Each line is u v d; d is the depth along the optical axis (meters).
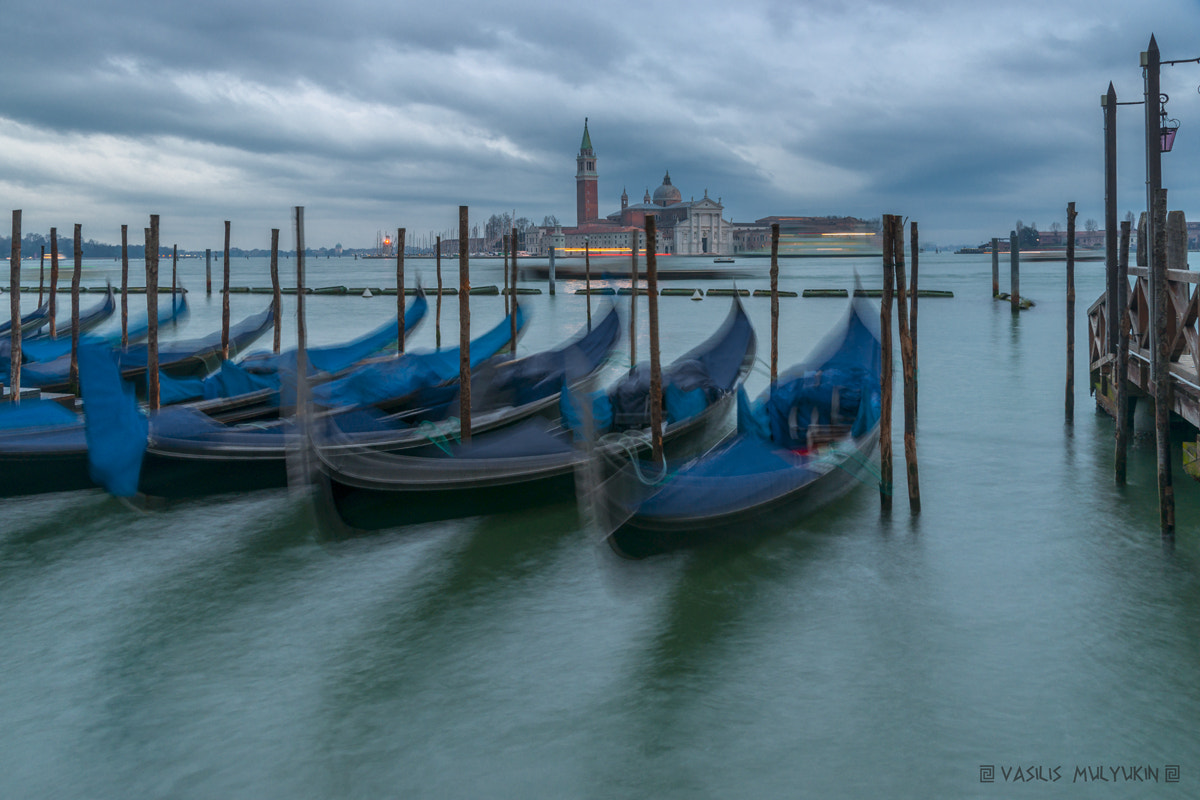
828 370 12.84
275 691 6.92
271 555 9.58
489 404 13.72
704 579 8.78
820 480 10.21
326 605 8.38
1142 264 13.14
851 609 8.16
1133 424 13.23
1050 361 23.64
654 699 6.71
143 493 10.12
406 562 9.35
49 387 17.55
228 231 20.70
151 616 8.19
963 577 8.82
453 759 6.07
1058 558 9.23
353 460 8.74
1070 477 11.95
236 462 10.38
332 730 6.41
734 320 18.48
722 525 8.70
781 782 5.79
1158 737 6.15
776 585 8.68
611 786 5.77
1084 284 65.12
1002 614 8.01
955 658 7.24
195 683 7.05
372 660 7.37
